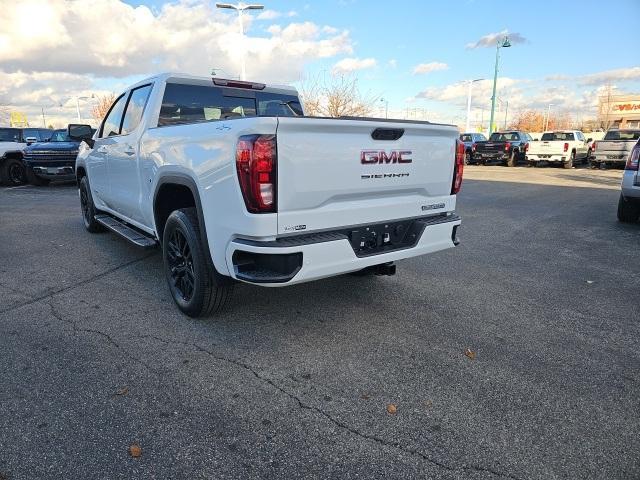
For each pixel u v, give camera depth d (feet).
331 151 10.16
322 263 10.08
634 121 171.32
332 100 79.87
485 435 8.32
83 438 8.05
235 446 7.93
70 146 43.60
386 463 7.62
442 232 12.67
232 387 9.65
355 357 10.96
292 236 10.00
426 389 9.71
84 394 9.31
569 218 29.50
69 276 16.51
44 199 36.22
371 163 10.96
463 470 7.50
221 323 12.64
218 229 10.46
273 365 10.54
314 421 8.62
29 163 43.04
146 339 11.68
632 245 22.24
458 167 13.32
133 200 15.98
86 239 22.06
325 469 7.47
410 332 12.32
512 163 81.87
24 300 14.19
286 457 7.71
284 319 12.98
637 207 27.14
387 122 10.97
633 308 14.24
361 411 8.94
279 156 9.41
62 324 12.48
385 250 11.55
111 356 10.82
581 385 9.95
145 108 15.20
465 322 13.02
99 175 19.95
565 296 15.19
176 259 13.14
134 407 8.93
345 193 10.61
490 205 34.81
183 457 7.65
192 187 11.33
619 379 10.21
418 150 12.00
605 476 7.43
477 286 16.02
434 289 15.64
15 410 8.76
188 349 11.20
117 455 7.67
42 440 7.98
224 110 16.52
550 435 8.35
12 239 22.07
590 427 8.59
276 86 17.92
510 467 7.59
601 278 17.08
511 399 9.40
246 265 10.21
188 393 9.42
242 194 9.56
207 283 11.90
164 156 12.71
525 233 24.86
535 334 12.34
